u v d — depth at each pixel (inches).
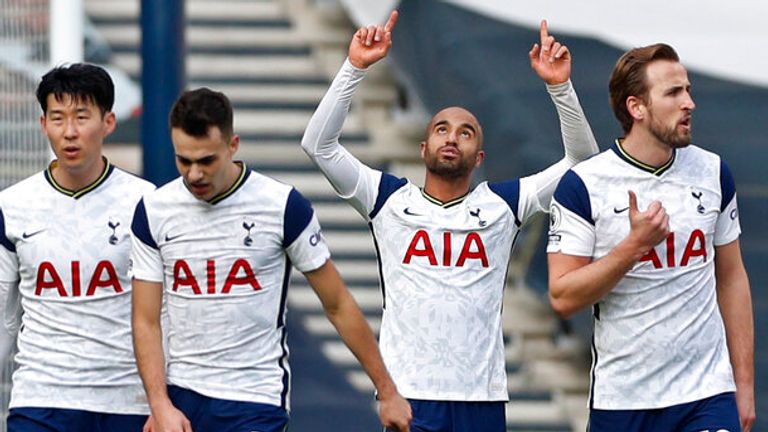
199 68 1712.6
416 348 801.6
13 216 775.1
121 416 780.0
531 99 1339.8
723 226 757.3
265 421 738.2
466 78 1381.6
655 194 740.7
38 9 1140.5
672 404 738.2
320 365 1443.2
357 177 820.6
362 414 1364.4
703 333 740.0
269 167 1636.3
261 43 1742.1
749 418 757.9
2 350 799.7
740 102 1331.2
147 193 743.7
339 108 806.5
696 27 1363.2
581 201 743.1
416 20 1450.5
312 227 741.9
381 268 821.9
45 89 757.3
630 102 738.2
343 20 1769.2
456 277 802.2
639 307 738.8
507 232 814.5
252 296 736.3
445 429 799.7
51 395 773.3
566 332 1518.2
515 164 1305.4
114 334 775.7
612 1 1397.6
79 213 775.1
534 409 1453.0
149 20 1104.2
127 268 775.1
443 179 809.5
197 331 738.8
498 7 1424.7
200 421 740.0
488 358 804.0
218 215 733.3
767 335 1264.8
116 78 1614.2
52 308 773.9
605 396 749.3
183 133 700.0
